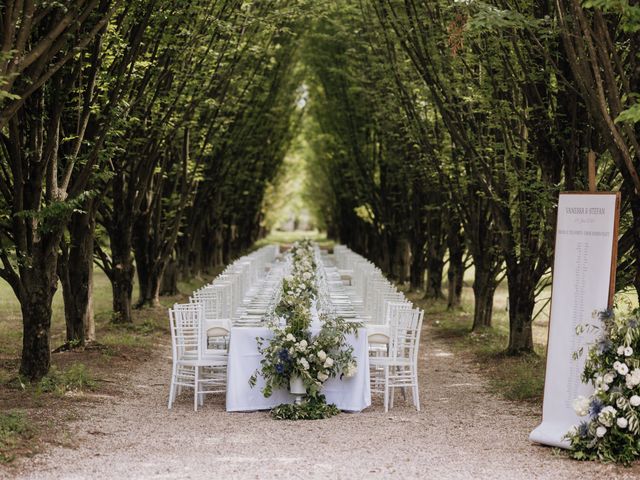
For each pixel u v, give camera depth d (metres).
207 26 15.62
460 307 24.92
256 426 9.88
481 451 8.55
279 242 79.25
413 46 15.37
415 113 19.12
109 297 29.11
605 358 8.22
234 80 21.70
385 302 13.36
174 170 23.84
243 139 30.67
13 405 10.33
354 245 54.12
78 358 14.44
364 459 8.17
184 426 9.85
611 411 7.95
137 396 11.86
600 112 8.91
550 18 10.46
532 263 15.83
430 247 28.33
